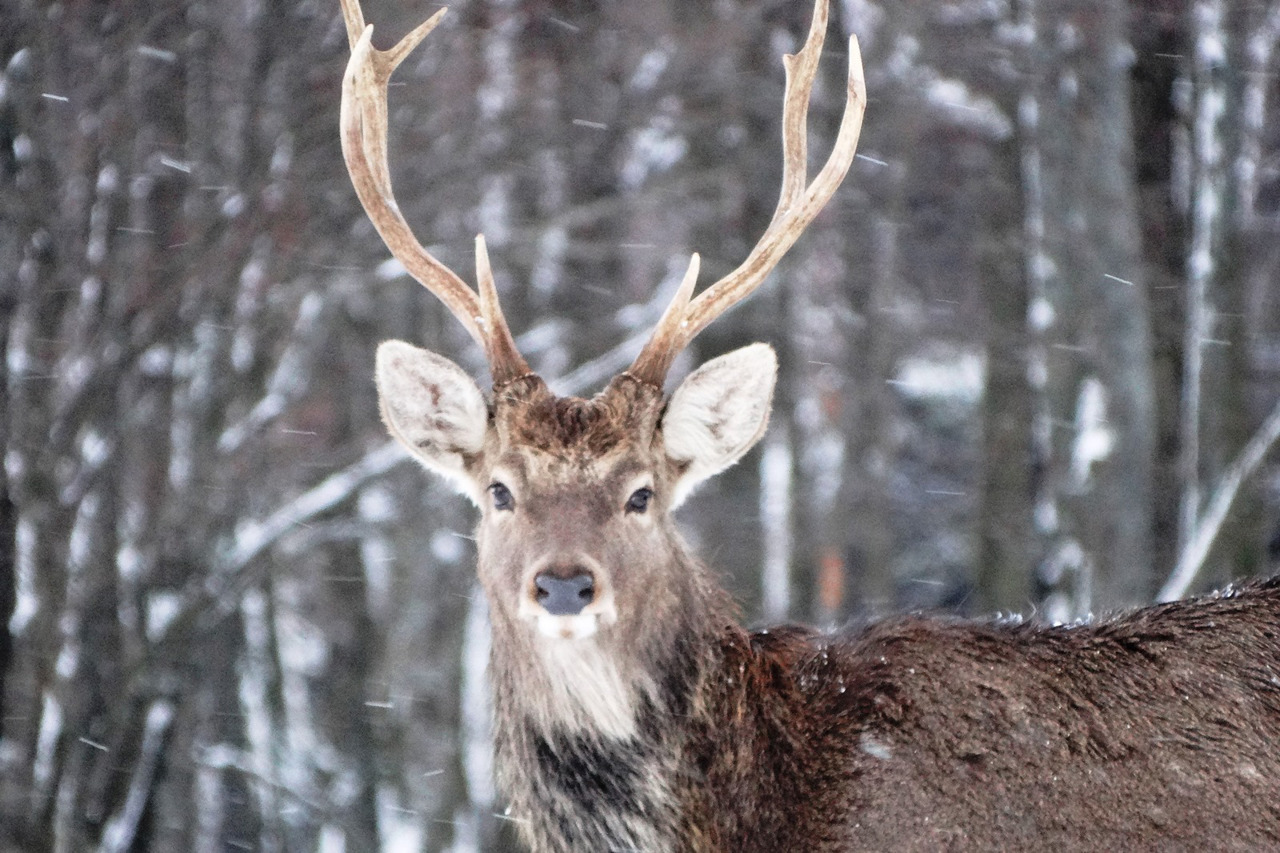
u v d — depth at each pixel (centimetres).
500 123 2139
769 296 2312
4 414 1593
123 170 1762
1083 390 1934
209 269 1792
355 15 934
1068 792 818
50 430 1630
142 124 1820
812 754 834
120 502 1681
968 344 2559
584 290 2319
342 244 1947
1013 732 826
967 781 821
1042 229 2027
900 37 2244
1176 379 2077
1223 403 1856
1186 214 2136
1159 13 2122
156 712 1681
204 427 1788
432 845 2233
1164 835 814
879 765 826
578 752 815
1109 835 815
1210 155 1916
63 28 1761
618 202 2091
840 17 2270
